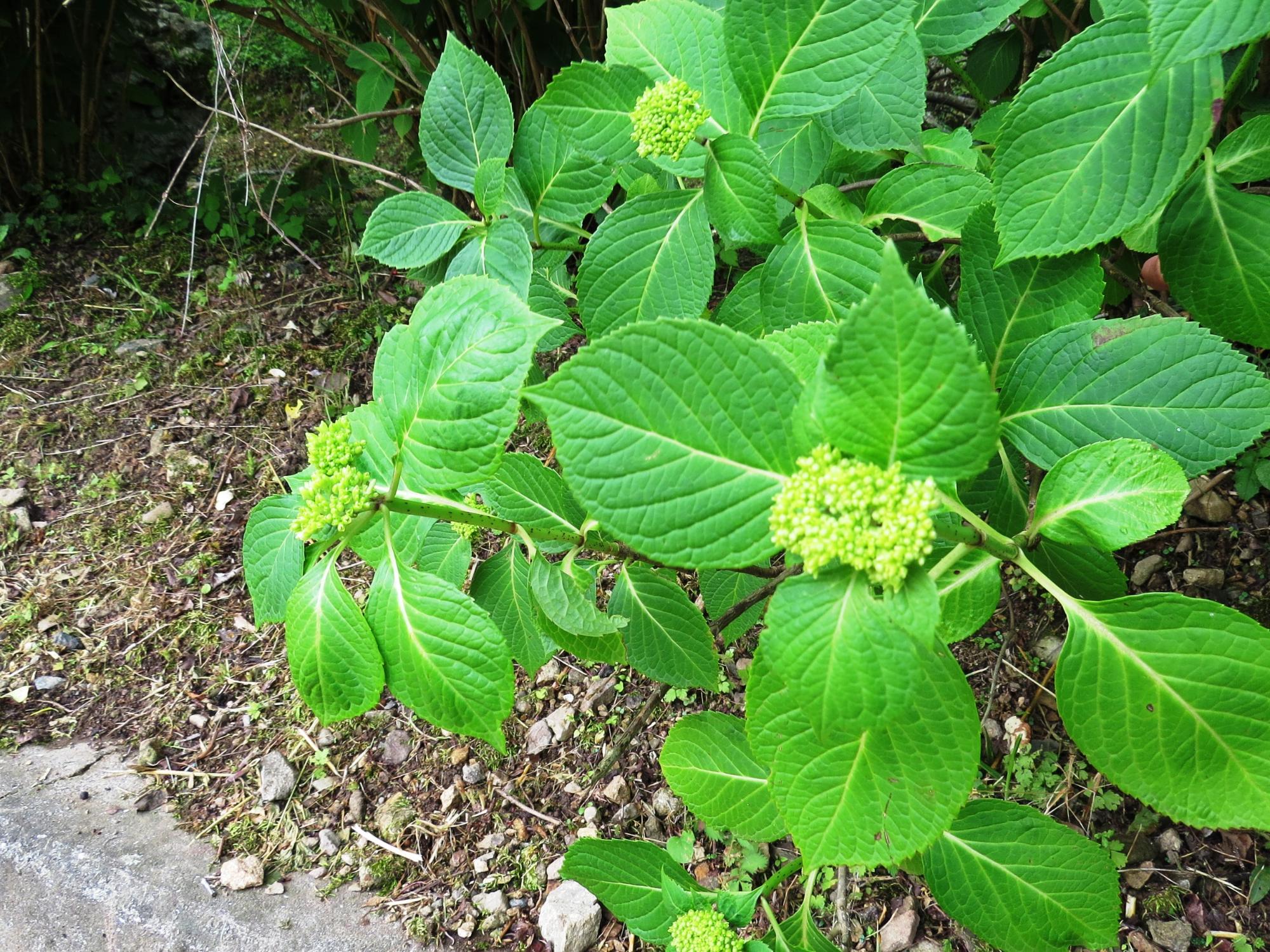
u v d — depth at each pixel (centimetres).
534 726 130
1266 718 53
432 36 181
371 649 59
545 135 78
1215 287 65
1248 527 114
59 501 171
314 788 129
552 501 80
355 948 110
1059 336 61
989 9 74
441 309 57
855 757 55
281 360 192
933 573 55
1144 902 99
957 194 72
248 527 66
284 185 227
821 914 106
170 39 262
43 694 145
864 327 43
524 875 116
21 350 199
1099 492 55
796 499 46
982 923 76
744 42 62
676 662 88
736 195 62
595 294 69
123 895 117
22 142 230
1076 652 56
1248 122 62
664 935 83
